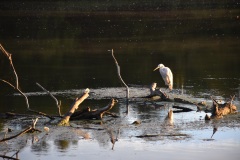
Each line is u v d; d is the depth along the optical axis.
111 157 10.92
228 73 20.50
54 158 10.91
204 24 38.34
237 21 39.41
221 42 29.80
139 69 22.03
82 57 25.53
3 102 16.09
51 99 16.48
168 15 45.09
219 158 10.78
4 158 10.85
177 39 31.50
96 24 39.72
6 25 40.00
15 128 13.12
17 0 59.34
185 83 18.75
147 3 56.09
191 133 12.35
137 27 37.66
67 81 19.58
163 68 17.70
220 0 57.72
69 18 43.78
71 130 12.80
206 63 23.08
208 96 16.33
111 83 19.05
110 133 12.51
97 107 15.20
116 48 28.33
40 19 43.41
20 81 19.78
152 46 28.83
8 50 28.28
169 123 13.24
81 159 10.81
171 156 10.95
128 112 14.59
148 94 16.89
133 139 12.02
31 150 11.42
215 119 13.49
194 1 57.53
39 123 13.49
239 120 13.38
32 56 26.12
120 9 50.69
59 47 29.19
